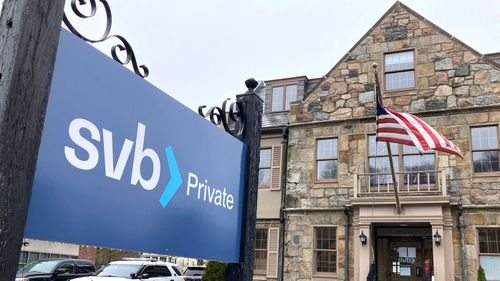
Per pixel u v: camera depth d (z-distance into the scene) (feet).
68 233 4.89
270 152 50.62
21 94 4.11
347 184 44.04
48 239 4.65
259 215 48.62
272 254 46.78
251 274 8.77
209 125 7.95
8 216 3.92
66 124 5.01
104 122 5.55
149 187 6.24
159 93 6.66
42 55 4.37
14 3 4.24
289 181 46.91
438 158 41.14
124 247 5.68
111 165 5.59
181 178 6.98
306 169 46.42
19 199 4.03
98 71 5.54
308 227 44.52
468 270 37.45
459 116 41.45
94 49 5.52
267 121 52.80
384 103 44.52
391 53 46.03
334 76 48.01
